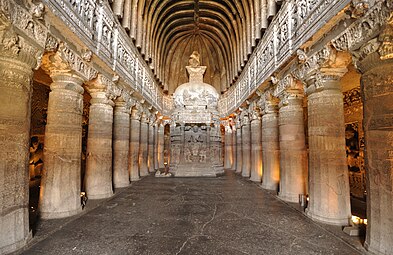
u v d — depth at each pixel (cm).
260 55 1143
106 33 853
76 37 616
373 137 407
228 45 2011
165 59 2234
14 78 420
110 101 921
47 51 544
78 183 665
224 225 548
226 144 2191
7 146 404
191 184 1169
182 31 2186
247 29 1374
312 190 614
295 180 808
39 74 969
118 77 962
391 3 346
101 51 792
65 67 616
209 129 1758
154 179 1350
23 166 436
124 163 1120
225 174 1611
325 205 571
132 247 425
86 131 1440
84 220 583
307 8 636
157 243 443
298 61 707
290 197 800
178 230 514
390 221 373
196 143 1750
